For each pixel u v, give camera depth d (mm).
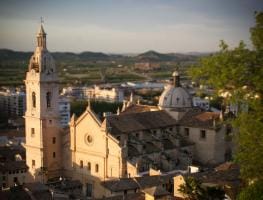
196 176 112125
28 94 165375
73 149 159000
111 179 136625
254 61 48250
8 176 165250
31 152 166250
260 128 48000
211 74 49906
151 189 101250
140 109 184000
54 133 164000
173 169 149375
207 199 75438
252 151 49188
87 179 154750
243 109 51344
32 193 126250
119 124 152625
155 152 150500
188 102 175125
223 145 159250
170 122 164875
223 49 49875
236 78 48094
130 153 145000
